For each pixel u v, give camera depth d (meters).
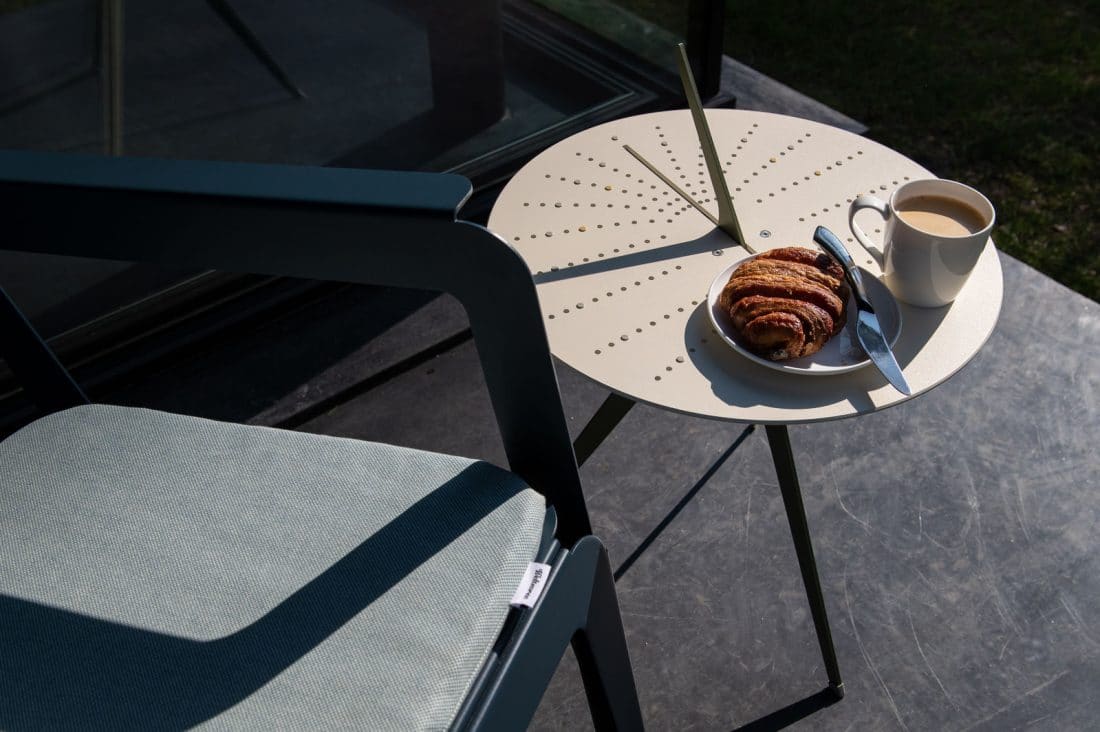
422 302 1.84
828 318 0.92
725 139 1.28
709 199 1.17
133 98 1.43
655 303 1.02
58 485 0.78
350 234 0.66
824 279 0.95
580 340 0.97
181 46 1.44
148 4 1.39
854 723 1.21
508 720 0.68
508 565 0.70
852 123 2.30
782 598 1.35
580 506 0.80
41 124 1.36
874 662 1.27
